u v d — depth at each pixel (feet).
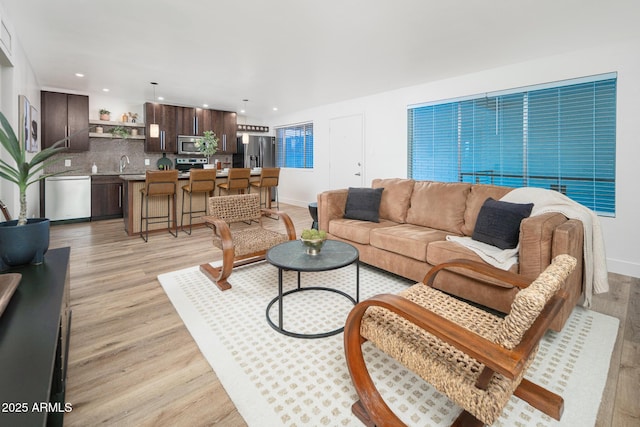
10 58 9.12
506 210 7.46
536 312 2.82
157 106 20.81
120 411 4.33
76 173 19.06
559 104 11.19
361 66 12.67
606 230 10.32
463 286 7.18
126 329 6.45
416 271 8.30
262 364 5.34
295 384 4.86
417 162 15.98
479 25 8.95
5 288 4.08
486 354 2.90
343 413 4.31
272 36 9.87
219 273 9.11
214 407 4.42
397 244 8.61
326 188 21.47
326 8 8.15
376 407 4.08
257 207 10.33
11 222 5.50
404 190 10.85
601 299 8.05
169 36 10.00
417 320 3.37
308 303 7.63
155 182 13.83
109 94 18.66
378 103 17.54
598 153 10.43
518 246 6.86
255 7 8.13
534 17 8.43
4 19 8.45
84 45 10.80
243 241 8.65
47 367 2.98
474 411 3.19
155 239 13.96
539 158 11.77
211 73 13.89
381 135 17.51
